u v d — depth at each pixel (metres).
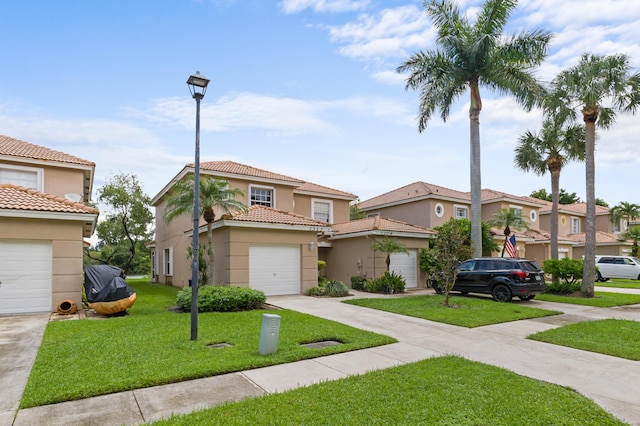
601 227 42.06
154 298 15.91
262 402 4.83
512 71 18.09
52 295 11.63
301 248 17.22
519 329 10.00
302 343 8.09
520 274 14.75
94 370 5.91
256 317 10.64
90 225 14.62
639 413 4.80
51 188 16.22
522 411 4.68
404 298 15.73
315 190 24.58
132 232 28.05
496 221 24.23
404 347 7.96
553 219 21.69
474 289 15.88
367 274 20.67
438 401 4.95
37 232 11.54
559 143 21.34
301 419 4.36
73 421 4.35
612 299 16.42
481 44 17.44
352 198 26.19
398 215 29.17
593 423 4.41
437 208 27.33
